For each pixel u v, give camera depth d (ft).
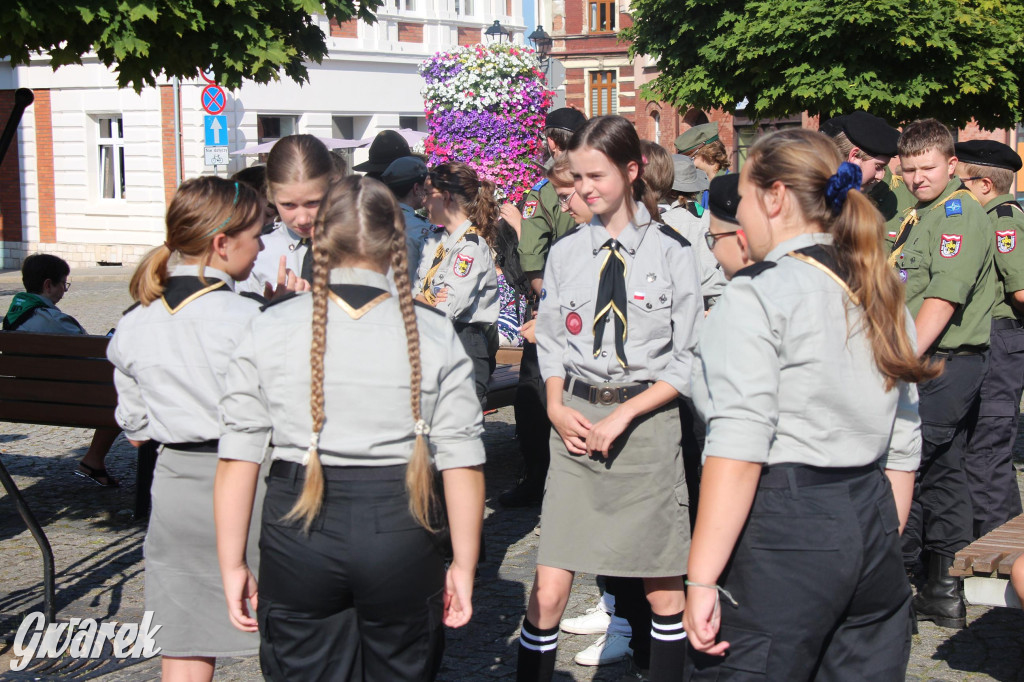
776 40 45.09
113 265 80.64
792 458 7.88
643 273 11.05
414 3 85.87
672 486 10.96
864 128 14.67
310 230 11.78
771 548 7.86
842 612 7.97
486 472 22.98
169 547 10.02
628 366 10.98
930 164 14.10
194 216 9.91
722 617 8.05
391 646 8.49
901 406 8.58
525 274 18.04
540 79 33.60
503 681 12.91
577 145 11.03
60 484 22.44
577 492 11.07
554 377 11.37
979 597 11.95
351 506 8.23
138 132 78.54
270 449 9.45
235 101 72.90
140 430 10.52
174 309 9.96
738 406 7.75
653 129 121.08
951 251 13.50
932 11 42.68
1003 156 15.99
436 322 8.62
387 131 18.74
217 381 9.82
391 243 8.43
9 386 19.30
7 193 84.74
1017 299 15.70
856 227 7.95
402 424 8.28
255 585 8.95
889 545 8.07
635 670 12.72
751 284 7.91
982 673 13.06
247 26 15.23
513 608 15.26
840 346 7.84
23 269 21.52
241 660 13.71
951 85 44.01
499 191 32.19
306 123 78.43
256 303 10.18
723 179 9.61
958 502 14.47
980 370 14.35
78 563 17.38
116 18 14.52
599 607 14.64
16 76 82.53
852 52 43.60
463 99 32.24
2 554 17.84
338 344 8.27
